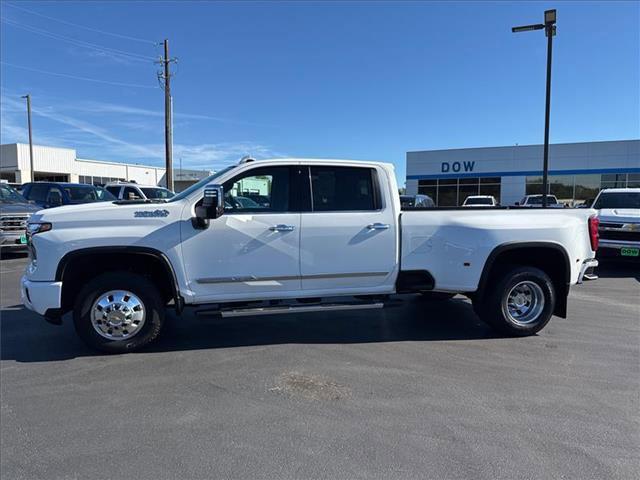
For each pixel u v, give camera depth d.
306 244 5.17
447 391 4.10
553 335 5.79
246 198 5.16
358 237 5.28
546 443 3.26
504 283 5.53
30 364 4.72
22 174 50.66
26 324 6.12
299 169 5.25
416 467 2.98
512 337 5.69
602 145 33.06
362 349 5.22
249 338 5.61
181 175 66.75
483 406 3.82
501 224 5.46
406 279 5.48
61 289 4.75
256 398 3.96
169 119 27.75
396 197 5.44
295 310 5.16
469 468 2.96
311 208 5.24
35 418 3.61
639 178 32.34
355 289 5.39
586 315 6.80
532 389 4.15
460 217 5.50
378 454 3.12
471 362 4.82
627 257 10.24
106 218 4.83
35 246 4.74
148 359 4.87
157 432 3.40
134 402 3.88
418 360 4.88
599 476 2.89
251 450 3.17
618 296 8.16
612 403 3.88
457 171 37.50
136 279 4.96
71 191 14.69
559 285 5.79
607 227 10.48
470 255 5.44
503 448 3.20
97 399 3.94
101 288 4.86
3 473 2.91
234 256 5.03
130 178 62.97
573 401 3.92
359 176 5.38
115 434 3.38
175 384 4.24
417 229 5.39
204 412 3.71
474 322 6.37
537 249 5.66
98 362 4.78
